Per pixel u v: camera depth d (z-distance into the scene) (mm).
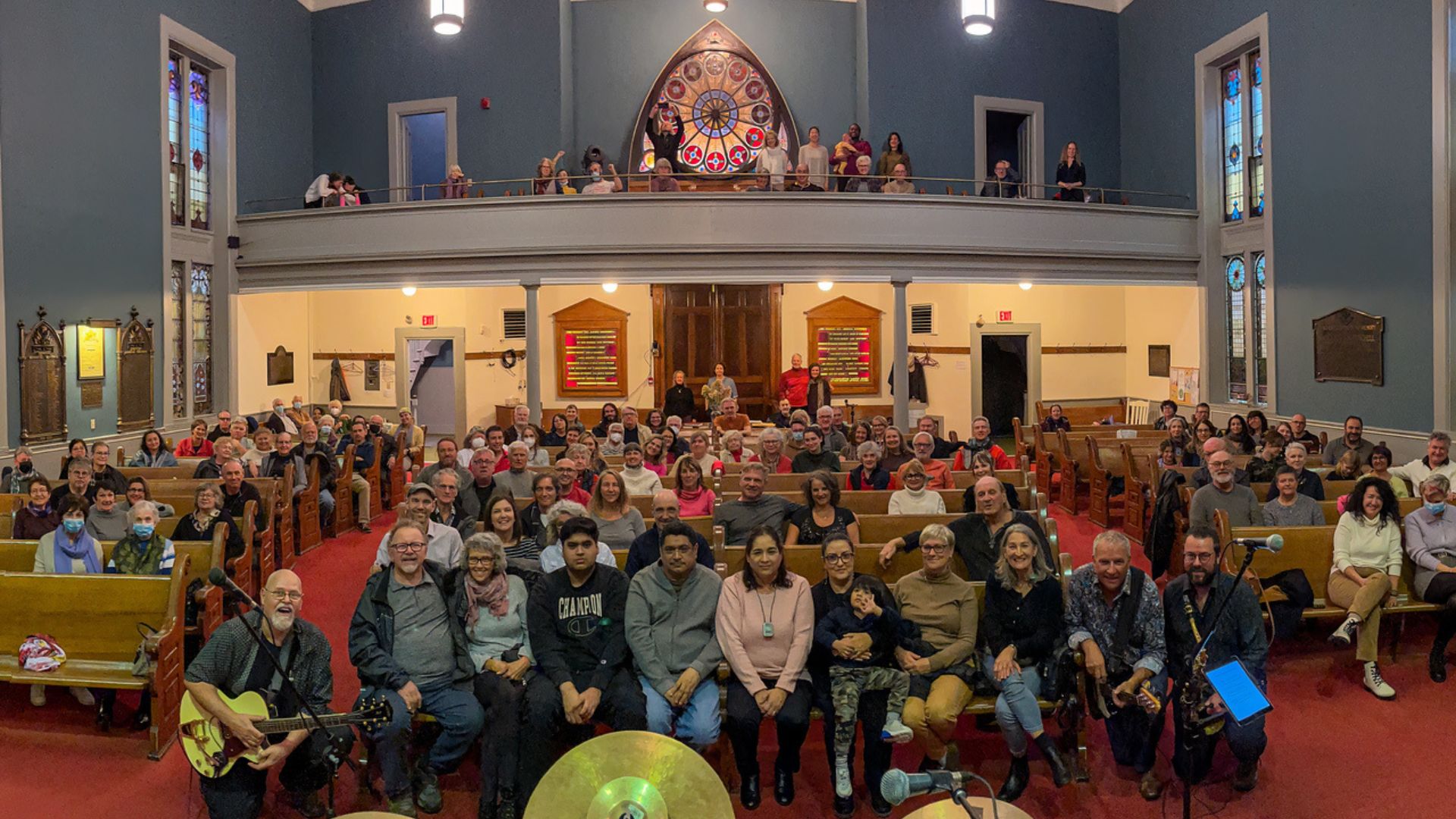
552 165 16172
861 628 5234
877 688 5109
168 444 13883
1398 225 12539
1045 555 6082
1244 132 15898
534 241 14602
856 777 5426
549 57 17656
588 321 18938
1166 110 17547
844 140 16875
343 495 11641
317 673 4906
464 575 5379
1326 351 13812
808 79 18828
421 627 5234
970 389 19094
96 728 6078
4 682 6766
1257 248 15523
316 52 18625
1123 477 11547
